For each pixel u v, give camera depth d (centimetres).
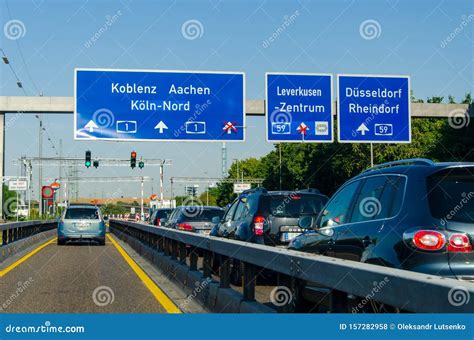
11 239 2050
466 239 534
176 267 1205
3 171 3350
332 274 440
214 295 839
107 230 5088
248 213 1280
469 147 5369
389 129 2773
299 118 2742
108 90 2669
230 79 2727
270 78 2734
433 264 534
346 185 750
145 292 1088
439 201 560
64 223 2633
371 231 618
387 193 623
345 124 2750
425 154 5509
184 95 2702
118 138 2662
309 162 6594
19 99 3253
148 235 1878
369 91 2767
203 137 2708
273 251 581
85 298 1011
